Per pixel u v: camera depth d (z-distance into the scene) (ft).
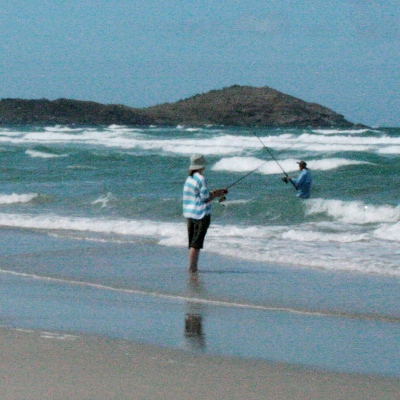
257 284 43.91
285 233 64.23
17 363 25.70
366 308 37.52
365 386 24.17
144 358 27.09
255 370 25.88
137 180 121.29
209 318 35.12
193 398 22.34
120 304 38.22
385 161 147.84
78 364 25.81
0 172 139.03
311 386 24.04
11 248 58.59
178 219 80.12
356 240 61.46
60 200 95.71
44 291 41.70
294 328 33.19
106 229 70.59
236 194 101.81
